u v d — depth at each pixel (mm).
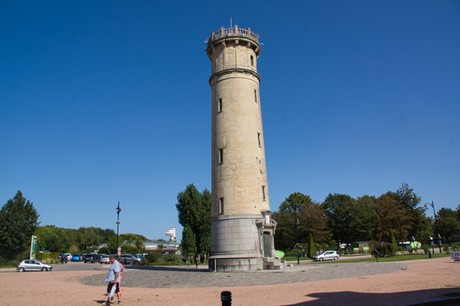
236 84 40781
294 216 113188
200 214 77438
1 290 25078
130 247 121188
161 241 187875
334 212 113625
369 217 103062
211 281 27750
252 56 43438
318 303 15570
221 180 38625
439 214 152125
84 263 87312
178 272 38188
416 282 22047
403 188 97438
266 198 39375
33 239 75312
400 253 75625
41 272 50125
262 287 22797
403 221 89438
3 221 80312
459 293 16656
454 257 41781
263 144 41531
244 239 36312
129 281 30281
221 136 39781
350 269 34719
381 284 21766
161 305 16703
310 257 84938
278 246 115625
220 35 42438
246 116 39969
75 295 21469
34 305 17703
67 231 170125
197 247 76938
